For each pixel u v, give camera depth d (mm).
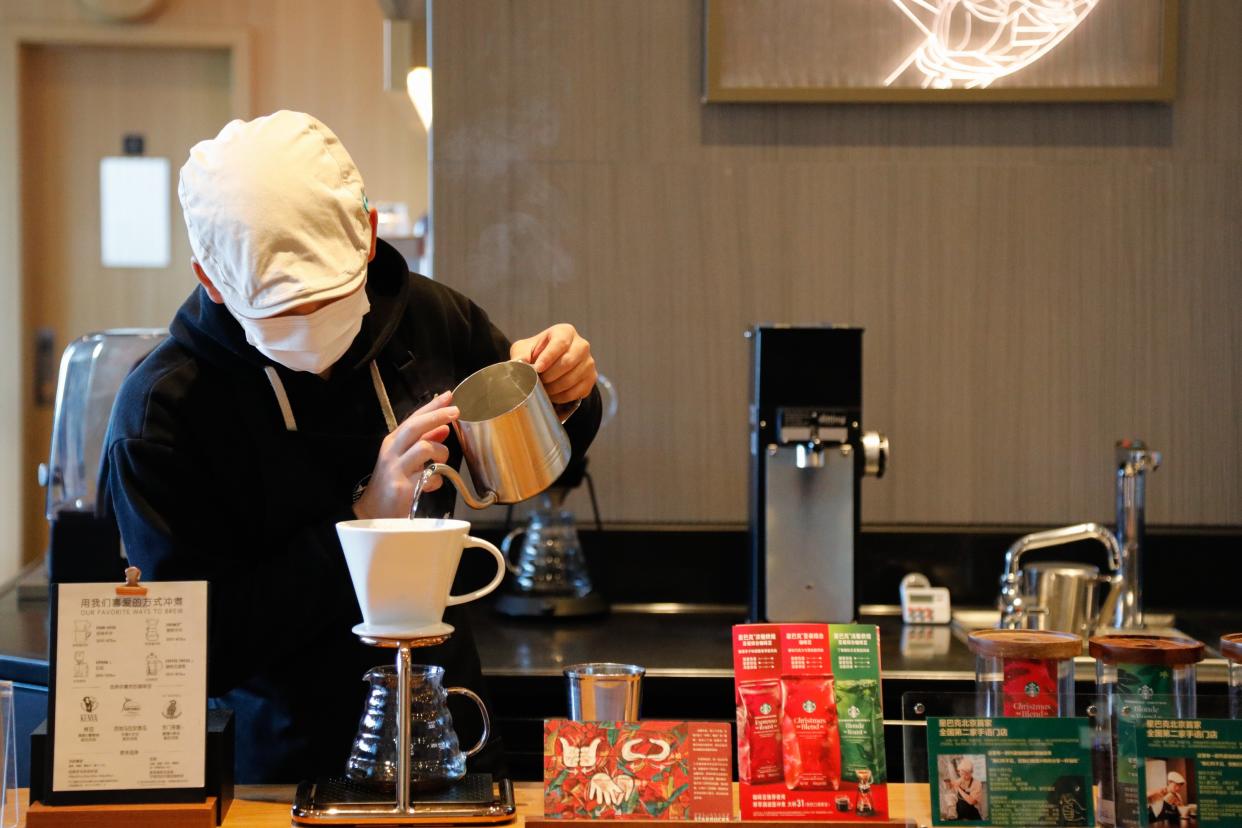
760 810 1193
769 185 2459
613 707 1227
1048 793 1129
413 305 1588
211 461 1404
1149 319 2471
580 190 2459
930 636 2238
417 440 1252
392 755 1224
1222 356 2475
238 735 1494
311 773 1449
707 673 1935
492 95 2447
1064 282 2471
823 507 2109
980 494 2488
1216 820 1107
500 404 1388
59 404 2385
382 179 4922
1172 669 1164
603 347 2473
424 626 1133
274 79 4863
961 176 2457
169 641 1190
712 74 2414
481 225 2457
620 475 2484
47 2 4715
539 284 2467
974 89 2418
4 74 4703
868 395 2482
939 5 2414
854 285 2473
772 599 2119
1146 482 2482
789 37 2416
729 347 2475
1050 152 2457
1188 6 2443
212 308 1378
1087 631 2117
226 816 1220
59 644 1179
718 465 2486
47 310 4902
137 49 4852
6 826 1205
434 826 1178
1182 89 2451
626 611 2426
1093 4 2412
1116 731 1144
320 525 1336
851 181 2459
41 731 1187
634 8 2443
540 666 1964
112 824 1159
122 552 2230
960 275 2471
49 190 4867
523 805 1264
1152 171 2455
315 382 1422
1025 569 2174
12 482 4797
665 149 2457
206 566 1323
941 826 1128
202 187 1236
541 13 2441
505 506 2438
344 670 1455
